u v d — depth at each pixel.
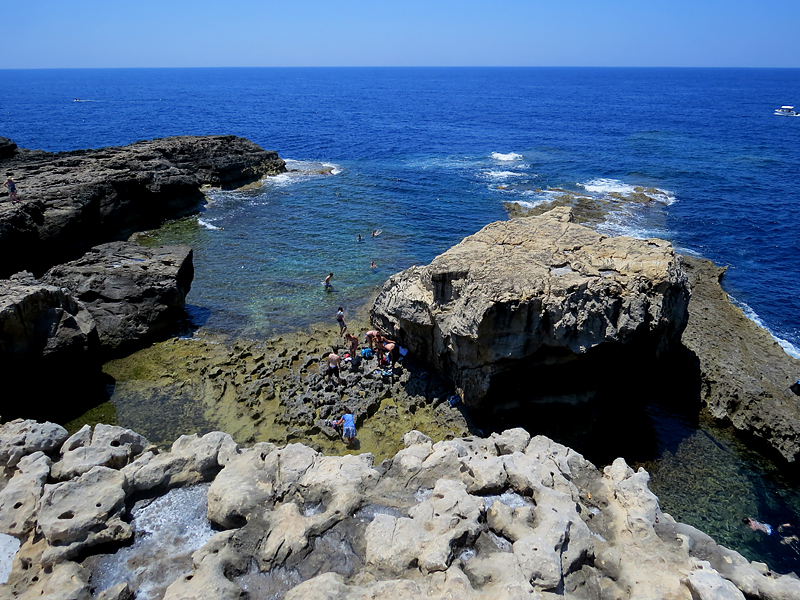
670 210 47.56
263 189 54.81
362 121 120.69
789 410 19.03
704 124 109.31
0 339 18.44
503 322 17.73
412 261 36.25
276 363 22.84
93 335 21.38
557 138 92.19
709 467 18.14
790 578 9.92
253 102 181.62
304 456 13.15
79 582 9.98
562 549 10.34
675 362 22.56
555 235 22.22
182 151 54.38
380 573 10.08
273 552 10.49
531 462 12.81
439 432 19.28
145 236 40.00
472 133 100.12
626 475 12.68
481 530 10.95
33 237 30.08
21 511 11.29
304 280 32.59
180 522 11.95
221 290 30.98
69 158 46.03
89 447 12.98
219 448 13.55
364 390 21.08
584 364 19.47
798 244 39.72
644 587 9.70
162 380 22.00
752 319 28.78
